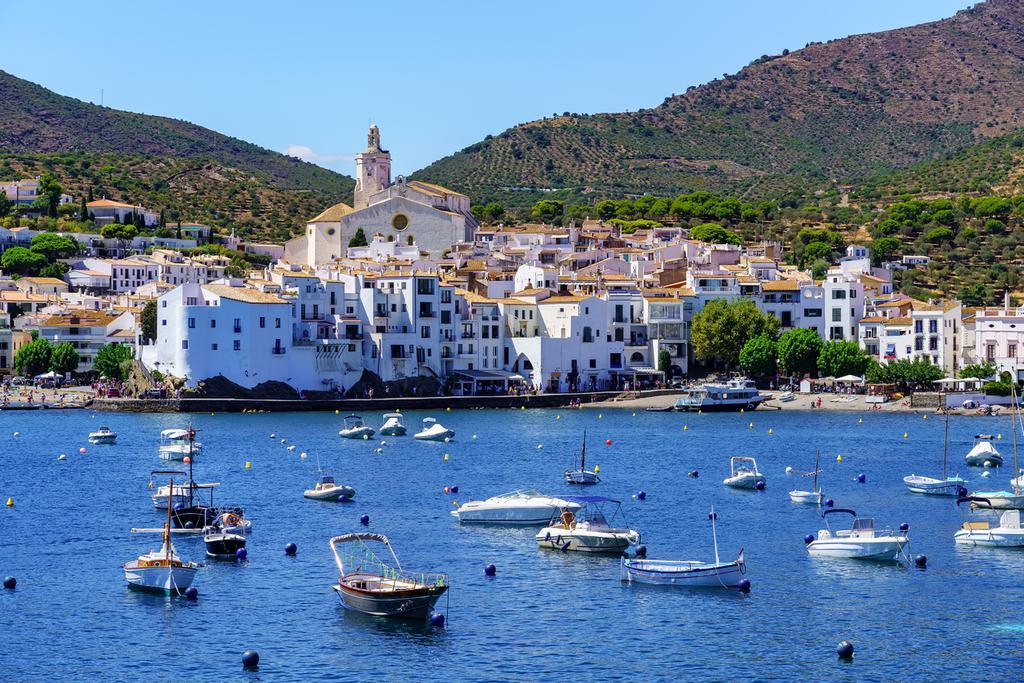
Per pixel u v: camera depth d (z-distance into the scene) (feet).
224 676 294.46
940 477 565.53
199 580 369.71
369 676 294.66
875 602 350.84
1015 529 417.28
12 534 432.25
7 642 316.40
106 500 497.46
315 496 500.33
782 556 401.90
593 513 470.39
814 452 650.43
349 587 337.31
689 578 364.38
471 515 453.17
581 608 344.28
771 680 294.66
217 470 577.43
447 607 344.08
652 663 303.89
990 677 296.92
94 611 339.77
